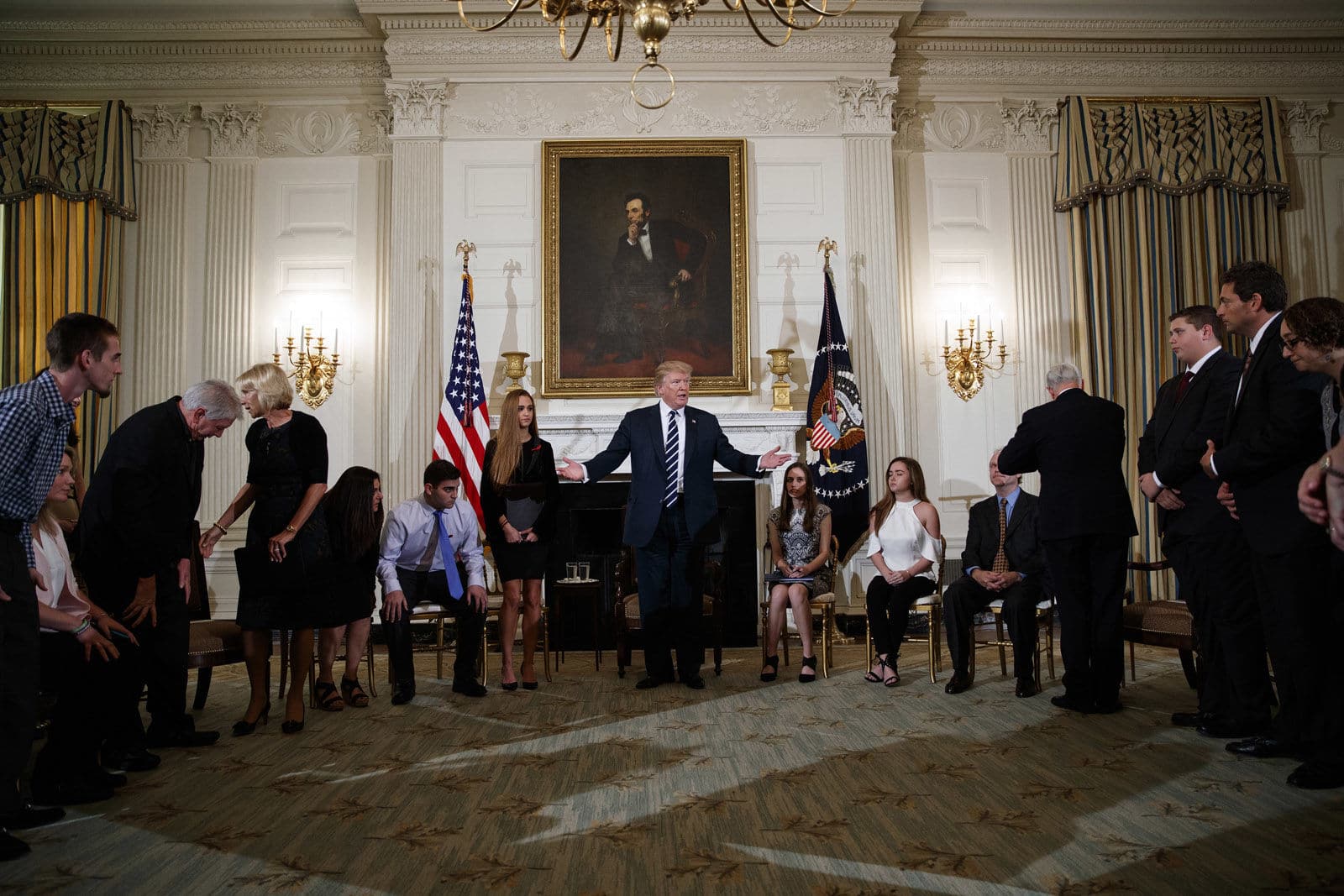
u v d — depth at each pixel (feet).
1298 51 23.56
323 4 22.27
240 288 22.36
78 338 7.95
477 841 7.54
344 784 9.27
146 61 22.77
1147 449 11.71
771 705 13.17
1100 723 11.60
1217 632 10.74
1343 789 8.50
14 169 21.62
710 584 17.08
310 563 11.82
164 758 10.38
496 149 22.41
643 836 7.59
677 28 22.54
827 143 22.62
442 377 21.79
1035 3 22.71
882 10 22.33
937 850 7.16
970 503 22.29
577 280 22.11
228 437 21.84
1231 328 9.77
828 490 20.84
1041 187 23.22
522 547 14.74
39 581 8.45
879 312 22.15
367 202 22.76
